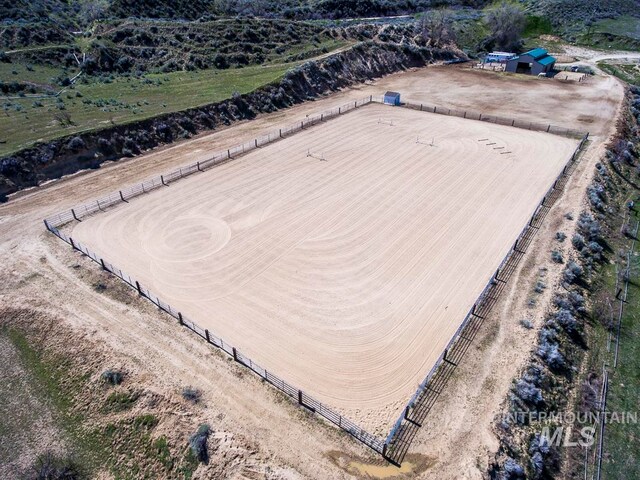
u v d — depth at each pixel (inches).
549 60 3186.5
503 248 1397.6
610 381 1036.5
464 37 3757.4
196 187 1722.4
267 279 1274.6
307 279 1274.6
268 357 1043.9
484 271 1305.4
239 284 1257.4
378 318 1147.3
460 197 1662.2
